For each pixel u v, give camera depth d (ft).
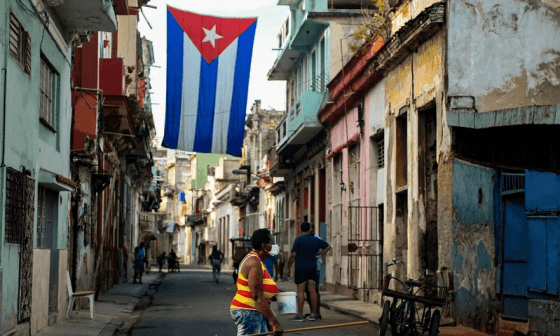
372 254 67.67
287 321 49.73
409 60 55.16
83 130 55.16
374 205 68.44
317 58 92.68
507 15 45.70
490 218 41.96
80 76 57.72
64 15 45.16
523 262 39.45
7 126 33.78
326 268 89.45
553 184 36.45
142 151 108.58
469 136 44.57
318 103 88.69
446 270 45.85
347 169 78.02
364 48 67.51
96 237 73.56
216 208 259.19
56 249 46.55
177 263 178.50
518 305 39.58
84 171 62.44
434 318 35.04
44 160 42.50
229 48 61.21
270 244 22.43
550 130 40.22
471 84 45.62
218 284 111.86
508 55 45.55
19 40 36.50
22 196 36.27
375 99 66.64
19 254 35.91
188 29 60.85
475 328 42.55
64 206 49.65
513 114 41.39
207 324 47.78
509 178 41.19
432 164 52.75
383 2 67.00
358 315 53.47
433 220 52.24
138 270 108.68
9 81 34.09
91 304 50.03
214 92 61.00
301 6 95.81
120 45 88.07
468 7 46.06
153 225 226.17
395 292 36.47
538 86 45.06
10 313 34.19
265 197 162.09
